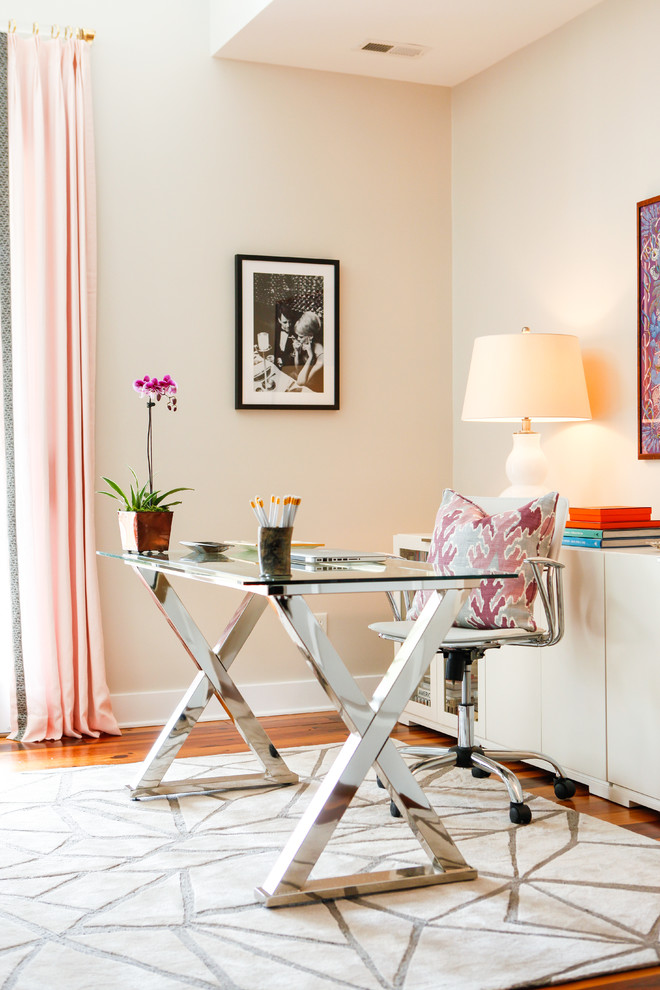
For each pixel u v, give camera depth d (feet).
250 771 10.73
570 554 10.36
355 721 7.46
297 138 14.19
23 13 12.82
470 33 12.91
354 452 14.53
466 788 10.27
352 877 7.48
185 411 13.56
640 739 9.46
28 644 12.43
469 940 6.61
